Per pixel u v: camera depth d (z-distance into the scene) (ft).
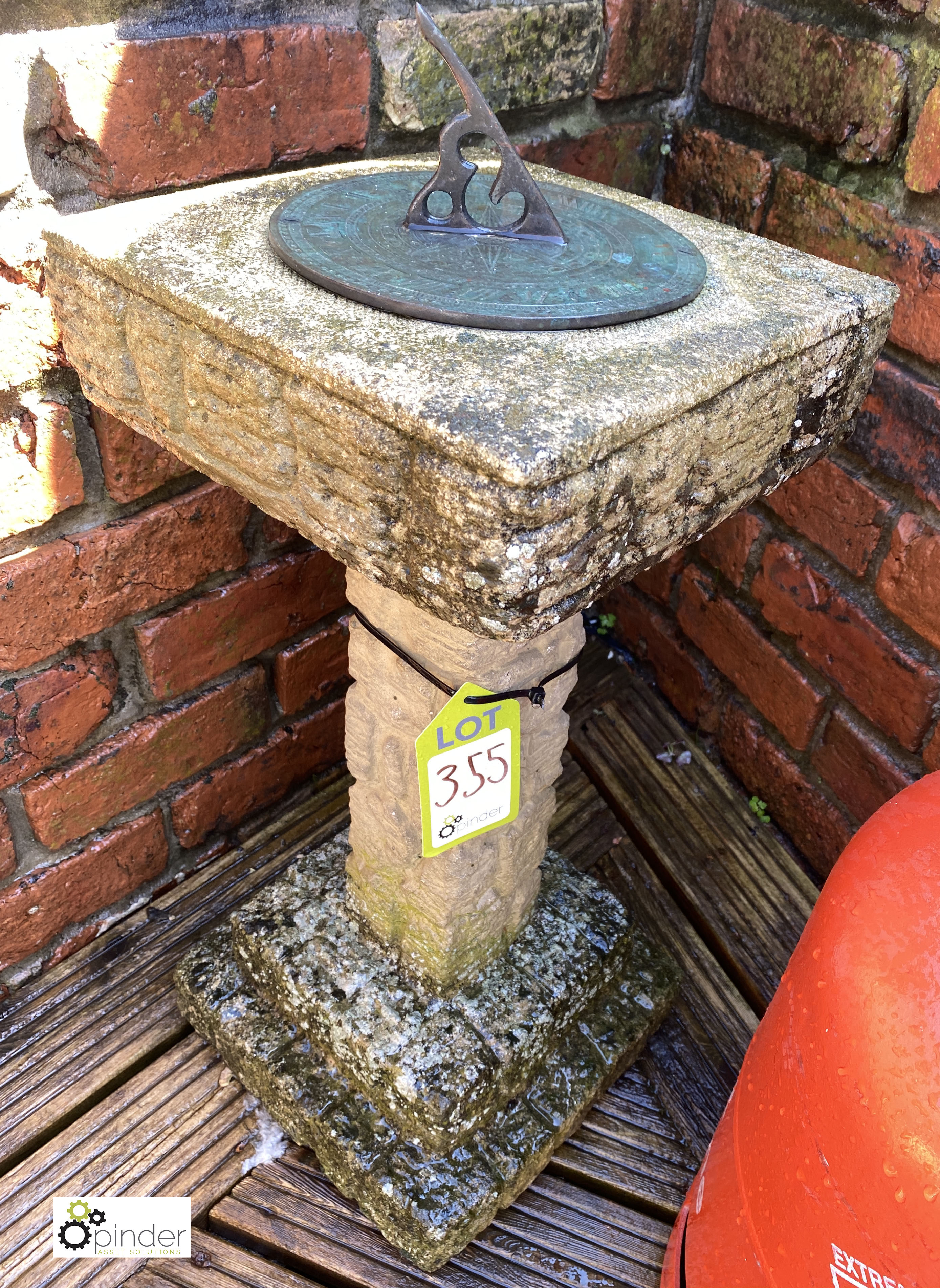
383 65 3.99
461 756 3.21
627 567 2.63
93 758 4.33
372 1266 3.77
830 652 4.87
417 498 2.34
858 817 4.89
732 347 2.63
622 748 5.75
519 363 2.44
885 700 4.61
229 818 5.11
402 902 3.91
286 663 4.91
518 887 4.02
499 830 3.72
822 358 2.91
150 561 4.15
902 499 4.43
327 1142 3.84
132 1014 4.43
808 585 4.91
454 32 4.12
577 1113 4.04
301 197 3.23
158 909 4.85
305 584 4.80
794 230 4.70
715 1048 4.46
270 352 2.49
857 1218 2.45
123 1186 3.92
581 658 6.32
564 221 3.28
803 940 2.93
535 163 4.28
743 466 2.86
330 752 5.48
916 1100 2.31
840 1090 2.48
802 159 4.63
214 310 2.60
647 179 5.40
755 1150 2.97
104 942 4.70
